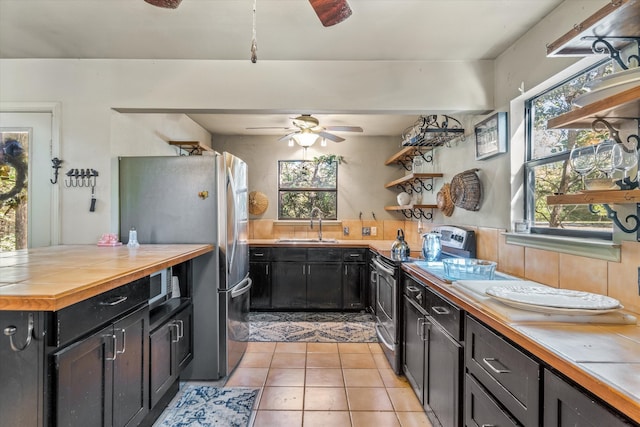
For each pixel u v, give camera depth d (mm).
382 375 2582
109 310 1428
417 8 1853
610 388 740
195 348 2492
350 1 1785
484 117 2600
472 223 2701
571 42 1344
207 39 2236
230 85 2549
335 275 4230
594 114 1214
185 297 2447
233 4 1836
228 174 2590
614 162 1288
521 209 2160
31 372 1146
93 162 2531
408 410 2117
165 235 2543
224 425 1970
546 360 944
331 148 4816
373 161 4820
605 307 1178
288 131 4500
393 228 4797
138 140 2898
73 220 2537
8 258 1813
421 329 2074
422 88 2539
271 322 3840
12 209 2562
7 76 2539
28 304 1088
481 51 2361
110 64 2539
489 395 1299
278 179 4820
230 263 2580
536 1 1785
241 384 2447
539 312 1216
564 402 902
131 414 1617
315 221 4797
